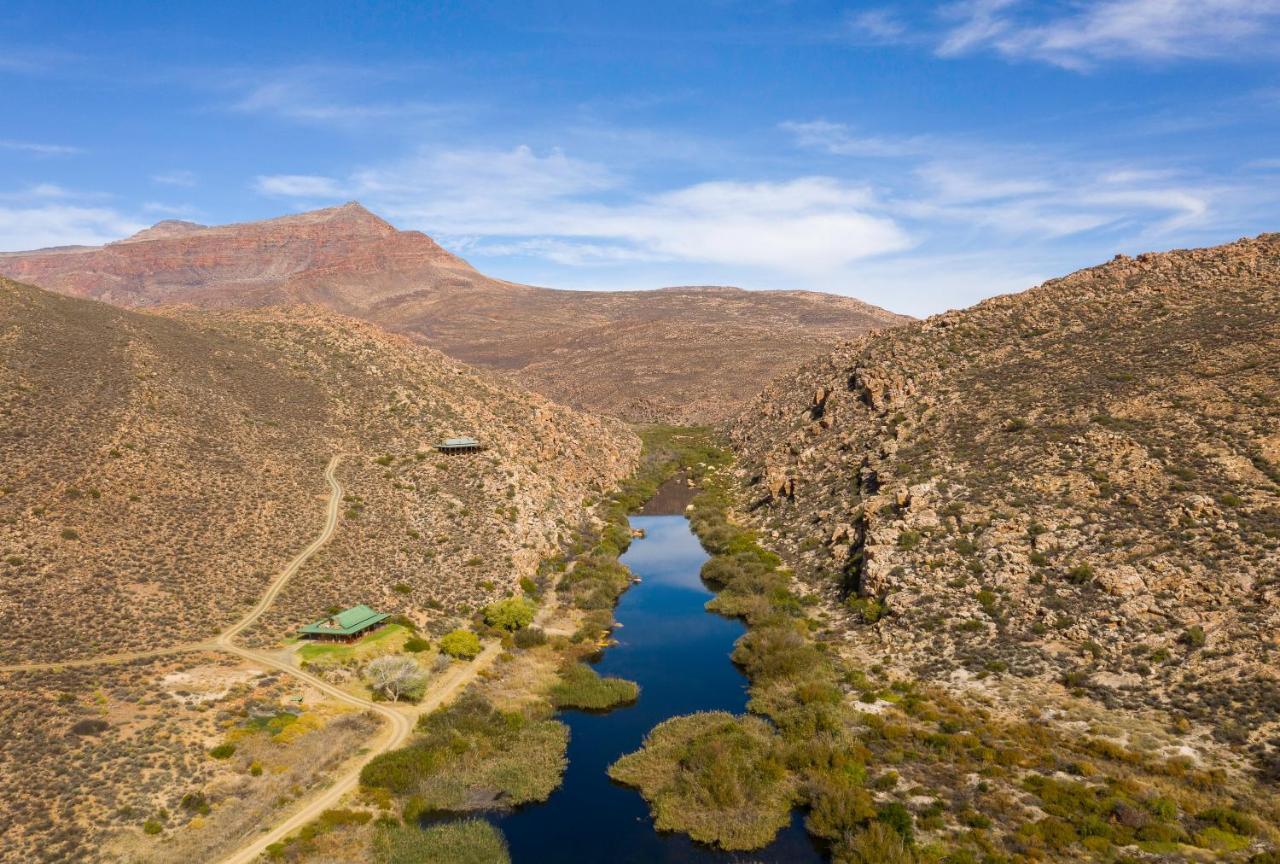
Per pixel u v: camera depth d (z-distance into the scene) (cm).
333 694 5025
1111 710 4578
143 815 3616
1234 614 4834
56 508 5941
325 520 7275
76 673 4556
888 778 4041
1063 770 4034
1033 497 6525
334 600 6131
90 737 4025
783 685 5469
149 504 6456
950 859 3325
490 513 8156
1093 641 5128
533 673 5825
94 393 7575
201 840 3531
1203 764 3962
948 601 5928
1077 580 5575
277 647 5394
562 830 3969
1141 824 3469
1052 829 3459
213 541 6378
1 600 4969
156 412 7681
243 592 5934
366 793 4078
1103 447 6756
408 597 6475
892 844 3453
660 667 6128
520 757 4603
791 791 4166
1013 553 6034
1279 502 5500
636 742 4931
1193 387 7156
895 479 7788
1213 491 5806
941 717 4722
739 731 4781
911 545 6562
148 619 5288
